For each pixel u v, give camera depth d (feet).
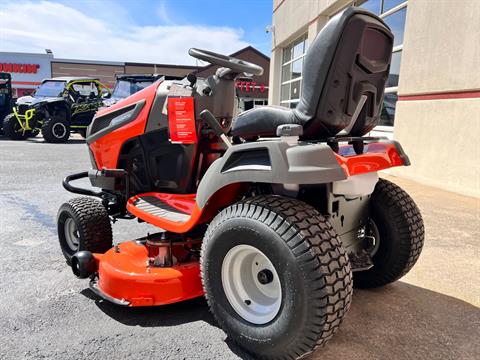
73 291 8.67
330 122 6.31
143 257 8.14
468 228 12.85
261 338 5.84
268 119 6.99
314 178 5.40
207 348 6.52
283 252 5.40
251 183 7.10
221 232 6.19
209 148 9.41
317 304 5.20
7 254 10.93
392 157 7.15
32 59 126.52
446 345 6.65
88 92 46.65
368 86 6.57
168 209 8.58
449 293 8.57
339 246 5.53
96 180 10.63
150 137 9.55
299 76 42.91
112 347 6.53
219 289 6.41
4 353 6.35
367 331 7.03
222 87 9.23
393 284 9.01
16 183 20.63
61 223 10.42
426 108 19.79
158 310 7.80
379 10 26.14
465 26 17.39
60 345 6.59
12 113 45.24
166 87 9.39
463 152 17.61
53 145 39.86
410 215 7.96
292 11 41.50
